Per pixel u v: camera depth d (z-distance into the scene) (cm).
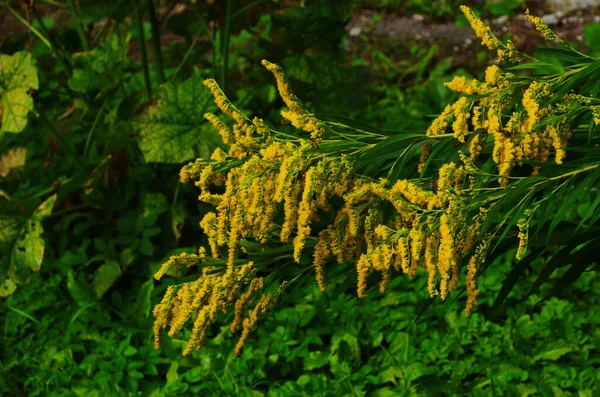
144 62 481
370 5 867
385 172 229
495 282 433
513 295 427
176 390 377
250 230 217
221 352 399
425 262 220
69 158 529
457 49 767
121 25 527
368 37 801
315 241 237
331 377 401
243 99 513
